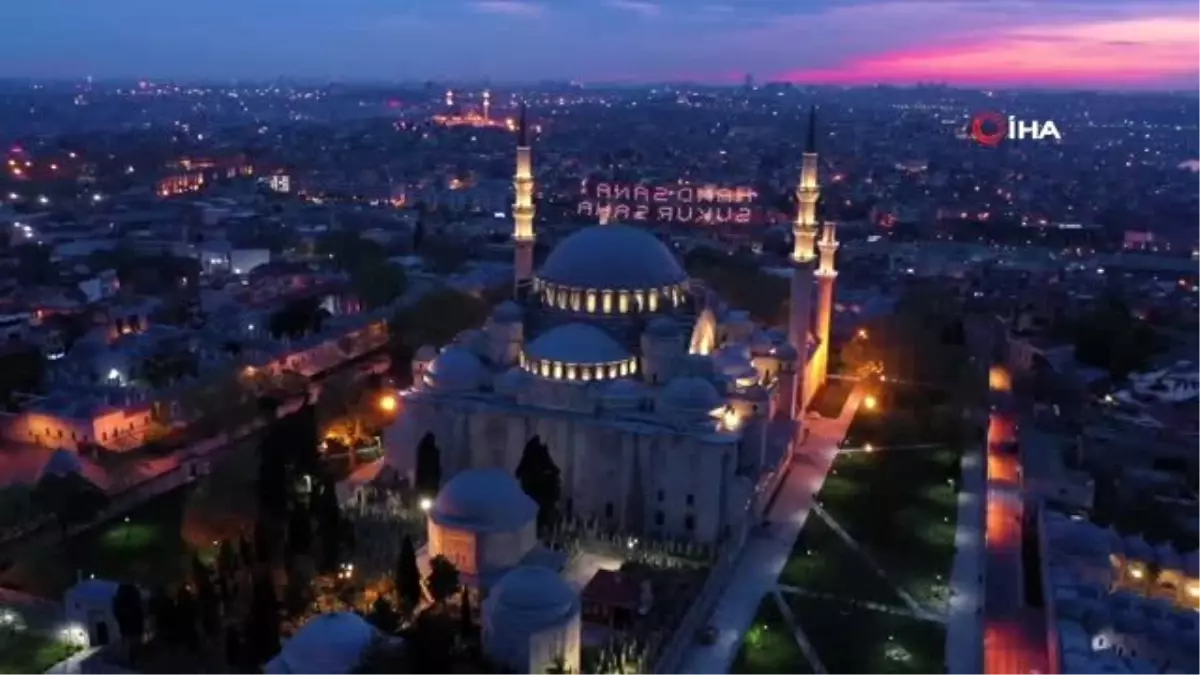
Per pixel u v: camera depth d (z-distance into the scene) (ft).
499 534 417.28
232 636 360.07
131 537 462.19
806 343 636.89
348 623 338.13
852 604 417.49
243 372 629.92
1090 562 426.10
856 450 586.86
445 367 527.40
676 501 477.36
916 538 476.13
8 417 583.58
